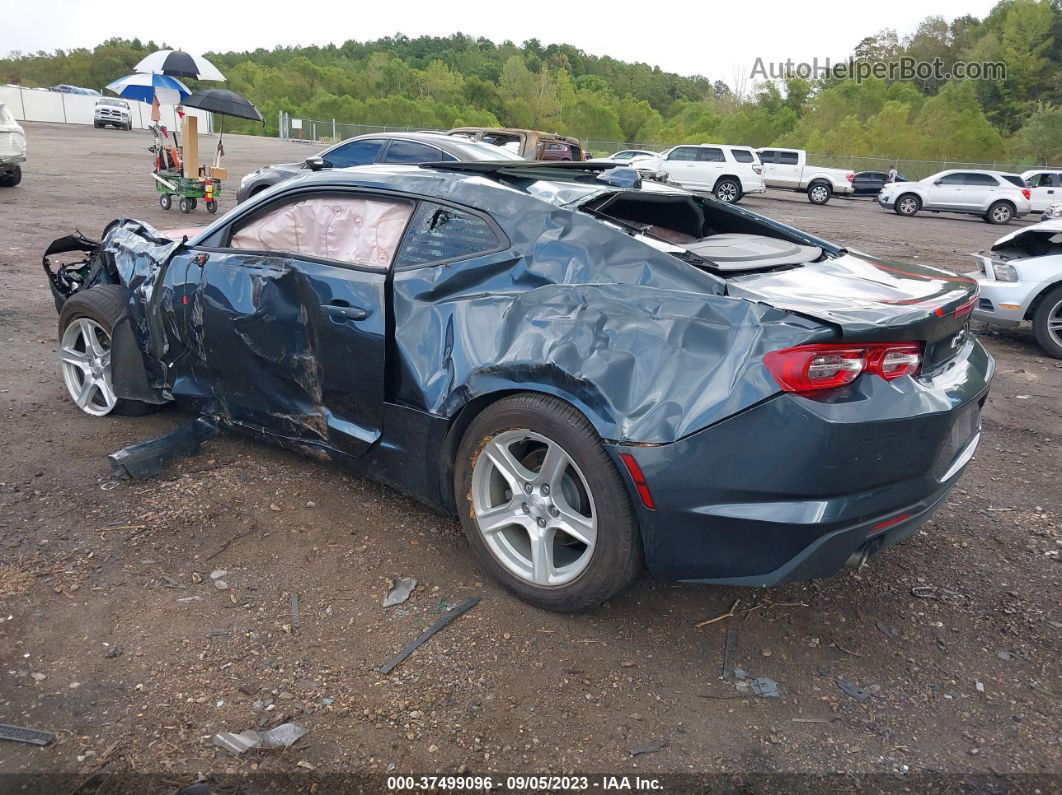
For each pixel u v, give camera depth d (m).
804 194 35.72
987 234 21.03
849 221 22.42
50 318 6.48
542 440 2.66
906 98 70.94
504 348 2.69
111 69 116.00
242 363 3.57
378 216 3.25
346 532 3.30
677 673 2.57
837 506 2.33
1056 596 3.13
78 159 23.66
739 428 2.32
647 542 2.51
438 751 2.20
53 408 4.48
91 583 2.86
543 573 2.78
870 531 2.43
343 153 11.12
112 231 4.41
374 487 3.70
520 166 3.57
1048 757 2.28
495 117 83.06
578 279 2.71
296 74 97.75
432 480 3.06
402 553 3.17
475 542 2.95
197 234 4.06
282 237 3.56
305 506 3.49
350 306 3.12
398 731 2.26
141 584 2.88
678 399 2.39
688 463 2.37
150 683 2.39
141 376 4.12
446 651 2.60
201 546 3.15
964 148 51.44
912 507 2.54
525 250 2.84
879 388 2.38
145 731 2.20
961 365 2.85
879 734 2.35
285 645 2.59
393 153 10.62
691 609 2.92
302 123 63.38
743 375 2.33
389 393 3.09
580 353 2.53
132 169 21.33
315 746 2.19
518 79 91.56
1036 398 5.91
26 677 2.38
